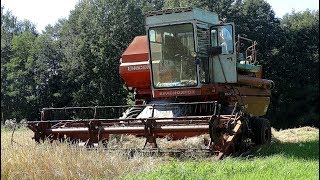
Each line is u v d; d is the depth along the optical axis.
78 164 7.20
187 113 11.02
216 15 11.82
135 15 40.81
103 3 40.81
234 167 7.40
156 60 11.29
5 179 6.75
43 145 8.41
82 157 7.51
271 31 34.75
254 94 13.16
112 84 38.94
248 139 11.05
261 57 31.88
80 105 39.25
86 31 40.66
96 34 40.28
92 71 39.56
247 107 12.62
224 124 9.23
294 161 8.23
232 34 11.05
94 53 39.03
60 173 6.84
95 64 39.09
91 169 7.26
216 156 8.87
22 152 7.52
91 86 38.94
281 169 7.27
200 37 11.07
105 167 7.40
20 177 6.80
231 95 11.59
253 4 36.16
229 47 11.07
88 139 10.07
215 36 11.27
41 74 41.50
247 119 10.93
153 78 11.31
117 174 7.27
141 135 10.16
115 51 39.62
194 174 6.79
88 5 42.31
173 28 11.08
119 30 40.31
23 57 44.09
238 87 12.16
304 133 15.63
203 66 11.14
